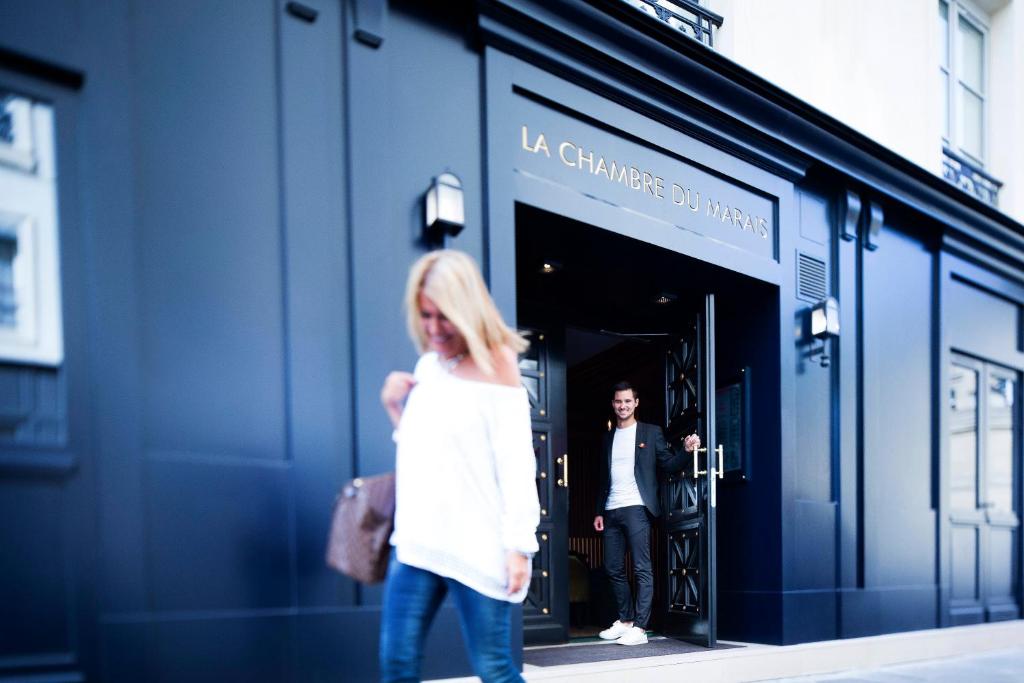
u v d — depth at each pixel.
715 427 4.57
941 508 5.41
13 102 2.20
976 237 5.79
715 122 4.07
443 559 1.73
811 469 4.57
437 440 1.77
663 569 4.75
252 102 2.60
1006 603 6.20
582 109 3.53
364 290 2.76
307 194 2.68
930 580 5.30
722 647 4.16
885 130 5.44
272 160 2.63
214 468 2.37
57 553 2.09
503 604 1.79
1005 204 6.65
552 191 3.39
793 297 4.55
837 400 4.74
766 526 4.36
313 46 2.74
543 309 4.49
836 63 5.16
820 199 4.84
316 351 2.64
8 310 2.15
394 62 2.95
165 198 2.38
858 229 5.03
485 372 1.76
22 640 2.02
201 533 2.33
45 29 2.19
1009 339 6.52
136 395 2.26
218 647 2.31
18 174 2.20
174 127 2.42
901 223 5.37
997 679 4.00
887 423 5.07
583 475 7.31
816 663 4.17
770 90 4.12
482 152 3.18
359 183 2.79
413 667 1.77
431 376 1.86
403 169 2.94
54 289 2.21
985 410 6.20
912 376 5.35
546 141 3.42
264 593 2.43
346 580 2.59
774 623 4.23
